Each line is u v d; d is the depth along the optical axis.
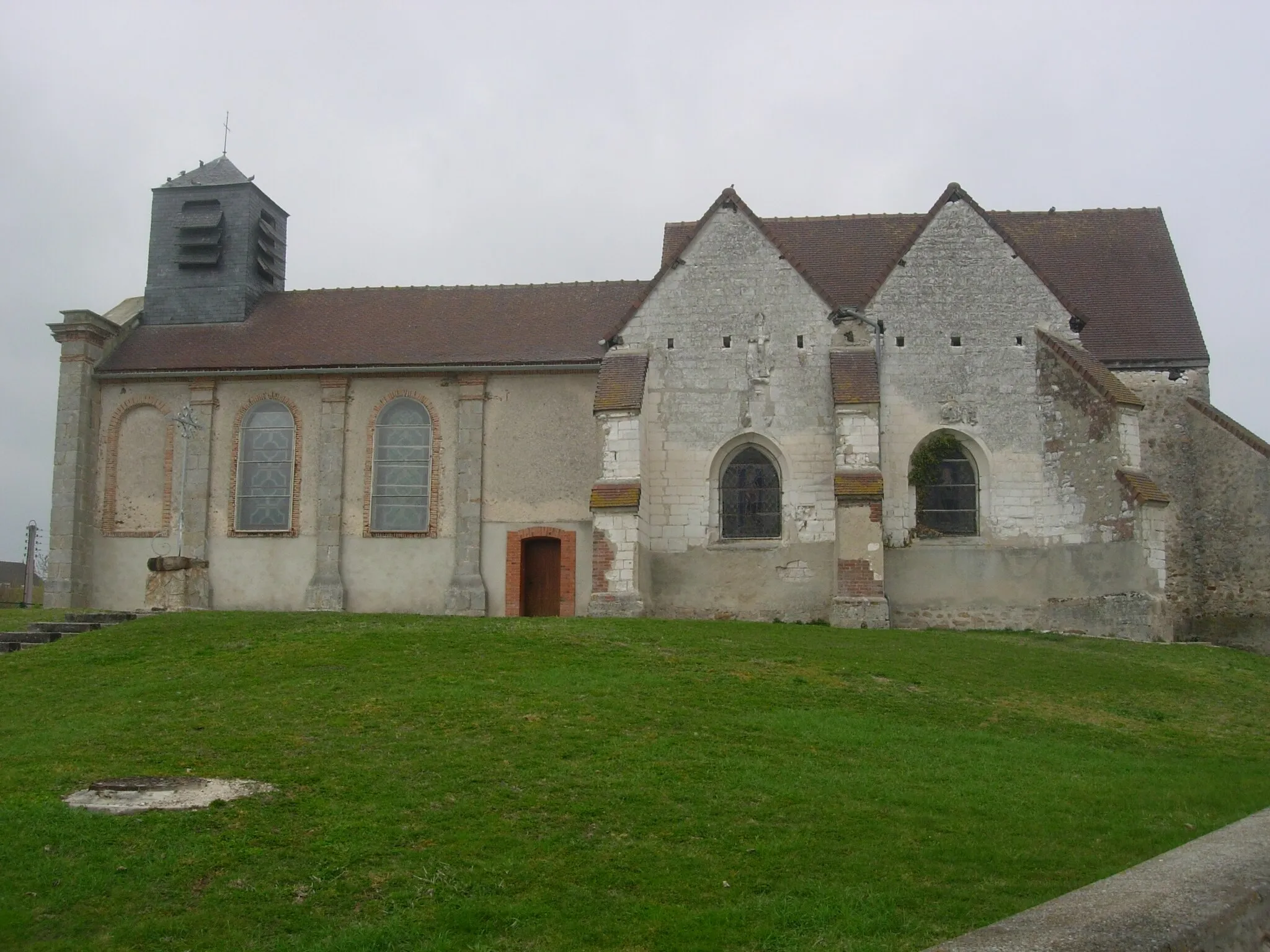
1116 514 24.69
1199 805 11.66
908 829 10.48
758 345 27.14
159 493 30.95
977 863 9.62
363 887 8.92
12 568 51.16
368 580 29.83
